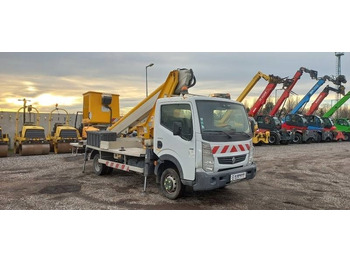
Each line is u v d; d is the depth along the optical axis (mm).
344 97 29078
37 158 12031
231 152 5723
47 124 19484
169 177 6113
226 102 6137
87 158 9016
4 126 17438
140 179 7973
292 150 17359
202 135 5438
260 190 7078
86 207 5555
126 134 8992
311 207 5770
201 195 6496
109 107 11805
